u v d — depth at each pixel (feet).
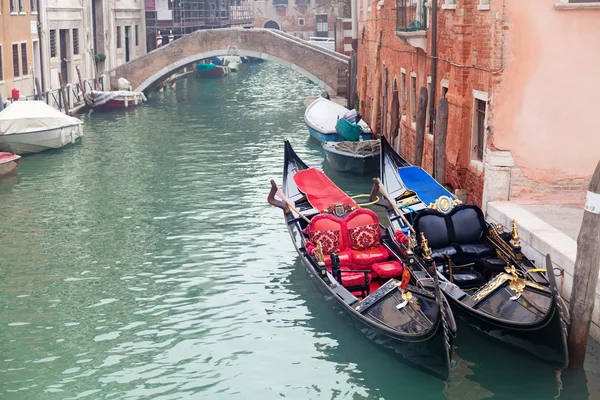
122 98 109.40
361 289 35.91
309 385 30.04
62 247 45.91
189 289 39.32
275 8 238.89
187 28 182.80
